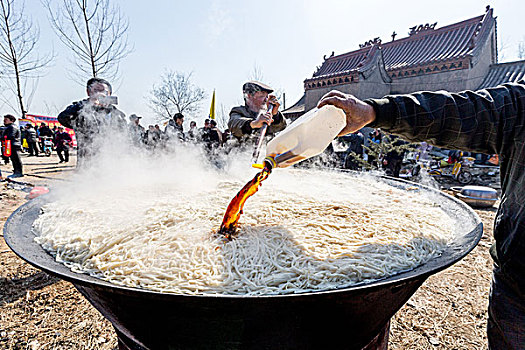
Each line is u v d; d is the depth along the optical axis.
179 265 1.00
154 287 0.89
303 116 1.19
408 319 2.27
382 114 1.02
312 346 1.00
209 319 0.86
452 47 13.31
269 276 0.94
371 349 1.30
